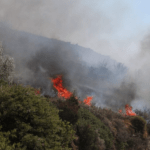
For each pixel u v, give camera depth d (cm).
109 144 638
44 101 366
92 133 541
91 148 516
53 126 315
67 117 514
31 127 279
